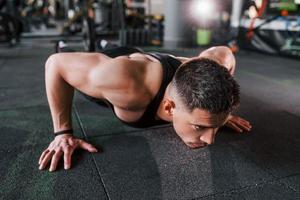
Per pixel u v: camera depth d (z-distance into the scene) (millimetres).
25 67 2902
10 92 2041
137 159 1143
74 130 1396
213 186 986
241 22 4188
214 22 4582
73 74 1023
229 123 1433
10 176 1015
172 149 1227
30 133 1363
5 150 1196
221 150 1229
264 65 3246
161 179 1018
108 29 5035
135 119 1102
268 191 966
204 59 884
